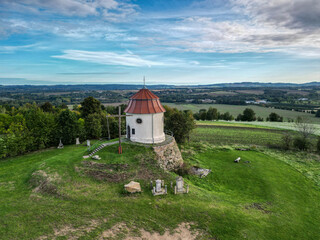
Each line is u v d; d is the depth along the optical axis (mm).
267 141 62156
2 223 17906
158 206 22281
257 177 35969
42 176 27047
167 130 51938
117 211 20625
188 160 43000
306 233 22016
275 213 24891
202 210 22344
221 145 56844
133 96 38219
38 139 45250
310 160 46812
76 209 20406
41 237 16328
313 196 31047
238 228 20141
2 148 38500
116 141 38406
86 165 29891
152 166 31172
